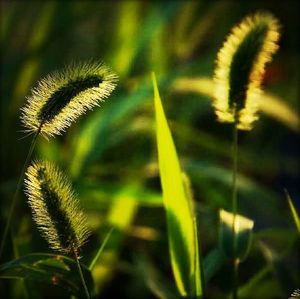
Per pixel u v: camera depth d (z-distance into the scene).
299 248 0.90
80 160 0.85
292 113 1.00
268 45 0.52
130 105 0.88
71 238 0.48
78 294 0.55
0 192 0.89
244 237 0.60
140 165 0.93
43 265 0.54
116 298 0.91
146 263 0.80
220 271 0.93
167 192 0.59
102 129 0.86
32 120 0.47
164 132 0.58
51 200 0.47
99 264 0.81
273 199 0.96
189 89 0.97
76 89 0.47
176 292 0.68
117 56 1.02
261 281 0.74
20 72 1.06
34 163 0.48
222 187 1.02
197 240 0.57
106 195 0.78
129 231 0.88
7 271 0.54
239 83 0.52
